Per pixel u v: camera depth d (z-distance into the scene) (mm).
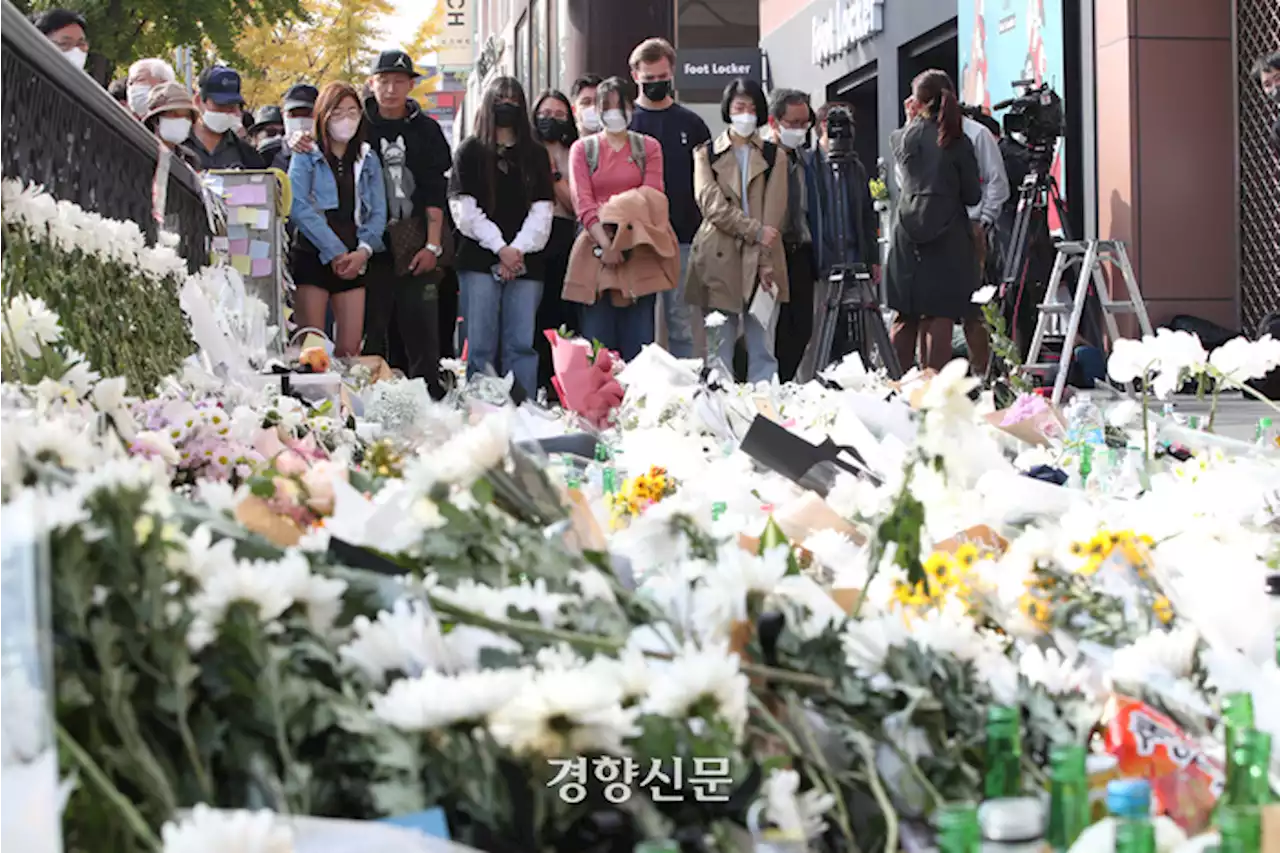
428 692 1264
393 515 1730
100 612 1235
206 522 1461
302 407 4723
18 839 1019
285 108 11164
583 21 15852
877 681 1527
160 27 20141
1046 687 1664
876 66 21656
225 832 1074
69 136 4332
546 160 10398
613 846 1285
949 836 1263
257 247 8781
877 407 3625
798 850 1329
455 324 11836
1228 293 15094
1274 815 1256
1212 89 15078
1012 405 5406
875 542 1914
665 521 2027
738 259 10727
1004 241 12664
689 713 1335
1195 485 2957
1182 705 1680
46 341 3008
